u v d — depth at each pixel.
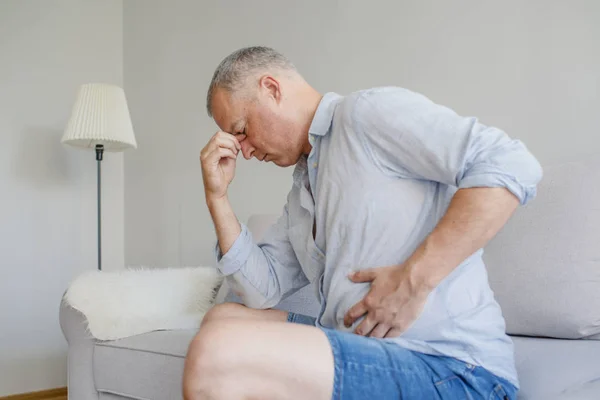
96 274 1.60
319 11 2.20
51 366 2.66
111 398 1.46
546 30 1.55
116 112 2.41
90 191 2.90
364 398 0.74
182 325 1.55
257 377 0.73
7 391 2.52
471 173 0.82
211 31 2.66
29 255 2.64
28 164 2.66
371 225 0.91
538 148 1.55
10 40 2.65
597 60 1.44
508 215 0.81
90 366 1.49
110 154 3.03
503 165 0.80
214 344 0.74
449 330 0.84
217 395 0.73
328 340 0.78
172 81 2.84
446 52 1.78
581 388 0.91
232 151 1.13
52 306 2.70
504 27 1.64
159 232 2.85
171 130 2.82
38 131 2.71
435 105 0.90
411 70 1.87
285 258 1.22
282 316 1.20
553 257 1.19
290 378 0.74
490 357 0.84
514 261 1.24
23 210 2.63
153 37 2.96
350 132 0.93
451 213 0.83
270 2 2.40
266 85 1.04
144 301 1.54
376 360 0.77
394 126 0.88
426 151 0.85
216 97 1.08
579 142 1.47
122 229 3.07
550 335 1.19
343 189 0.93
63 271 2.76
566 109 1.50
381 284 0.87
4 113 2.61
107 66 3.06
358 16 2.05
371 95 0.92
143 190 2.96
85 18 2.96
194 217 2.67
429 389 0.77
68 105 2.84
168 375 1.31
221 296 1.75
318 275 1.06
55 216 2.75
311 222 1.05
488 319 0.87
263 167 2.35
